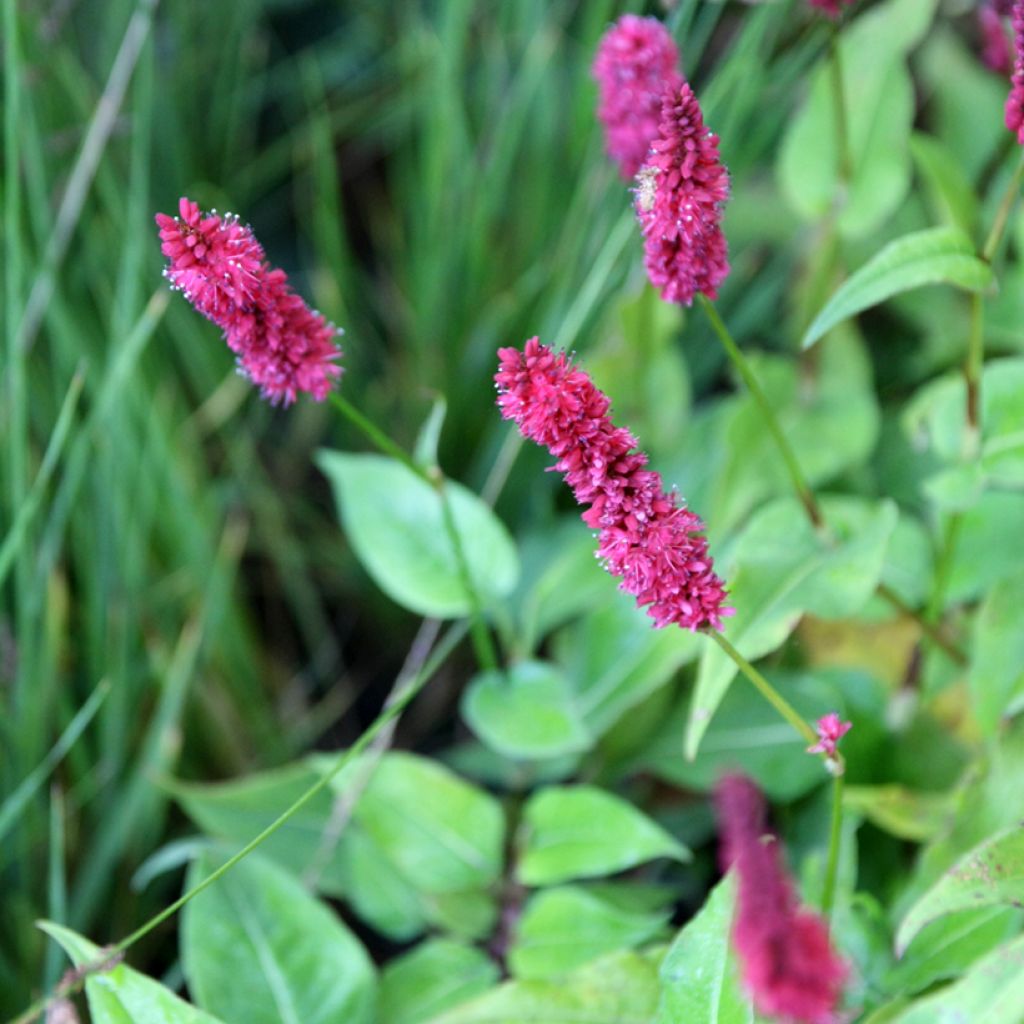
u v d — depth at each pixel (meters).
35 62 0.62
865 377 0.59
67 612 0.59
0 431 0.57
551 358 0.40
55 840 0.50
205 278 0.42
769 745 0.54
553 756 0.55
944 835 0.48
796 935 0.35
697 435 0.60
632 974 0.46
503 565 0.54
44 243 0.58
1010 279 0.60
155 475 0.59
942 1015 0.41
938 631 0.52
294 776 0.54
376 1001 0.49
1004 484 0.54
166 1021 0.43
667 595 0.40
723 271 0.44
